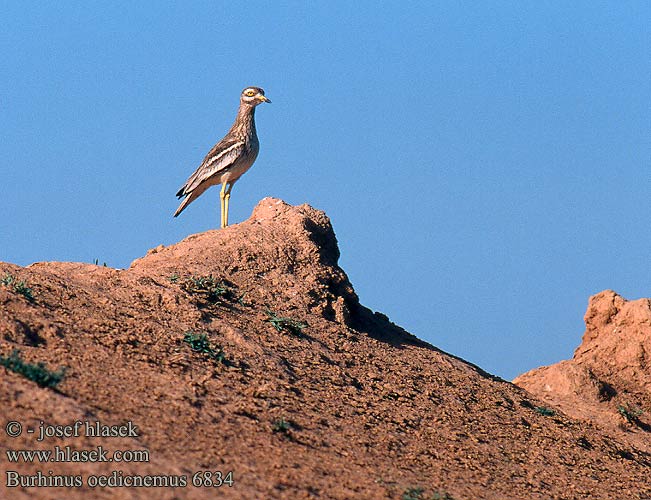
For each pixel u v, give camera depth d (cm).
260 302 1959
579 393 2183
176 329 1709
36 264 1903
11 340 1470
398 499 1305
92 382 1402
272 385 1625
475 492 1457
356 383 1780
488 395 1959
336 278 2119
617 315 2403
